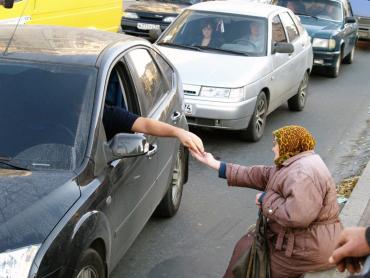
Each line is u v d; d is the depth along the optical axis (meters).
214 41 9.83
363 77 15.84
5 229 3.29
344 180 7.91
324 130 10.51
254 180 4.35
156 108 5.47
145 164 4.95
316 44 14.90
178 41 9.91
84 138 4.10
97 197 3.90
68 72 4.45
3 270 3.18
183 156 6.39
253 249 4.21
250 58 9.49
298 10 15.81
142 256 5.56
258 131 9.43
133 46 5.36
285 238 4.12
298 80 11.13
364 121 11.28
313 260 4.10
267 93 9.64
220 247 5.85
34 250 3.28
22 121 4.18
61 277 3.38
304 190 3.95
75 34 5.21
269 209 4.04
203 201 6.93
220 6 10.55
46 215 3.48
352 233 2.12
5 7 8.52
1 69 4.46
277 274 4.19
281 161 4.09
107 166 4.17
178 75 6.52
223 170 4.42
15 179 3.72
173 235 6.02
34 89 4.34
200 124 8.76
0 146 4.05
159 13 16.25
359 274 1.96
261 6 10.85
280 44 9.93
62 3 10.23
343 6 16.17
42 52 4.65
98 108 4.27
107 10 11.88
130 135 4.22
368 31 20.47
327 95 13.38
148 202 5.18
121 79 4.96
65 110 4.23
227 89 8.69
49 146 4.05
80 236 3.58
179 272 5.34
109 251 4.11
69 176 3.86
